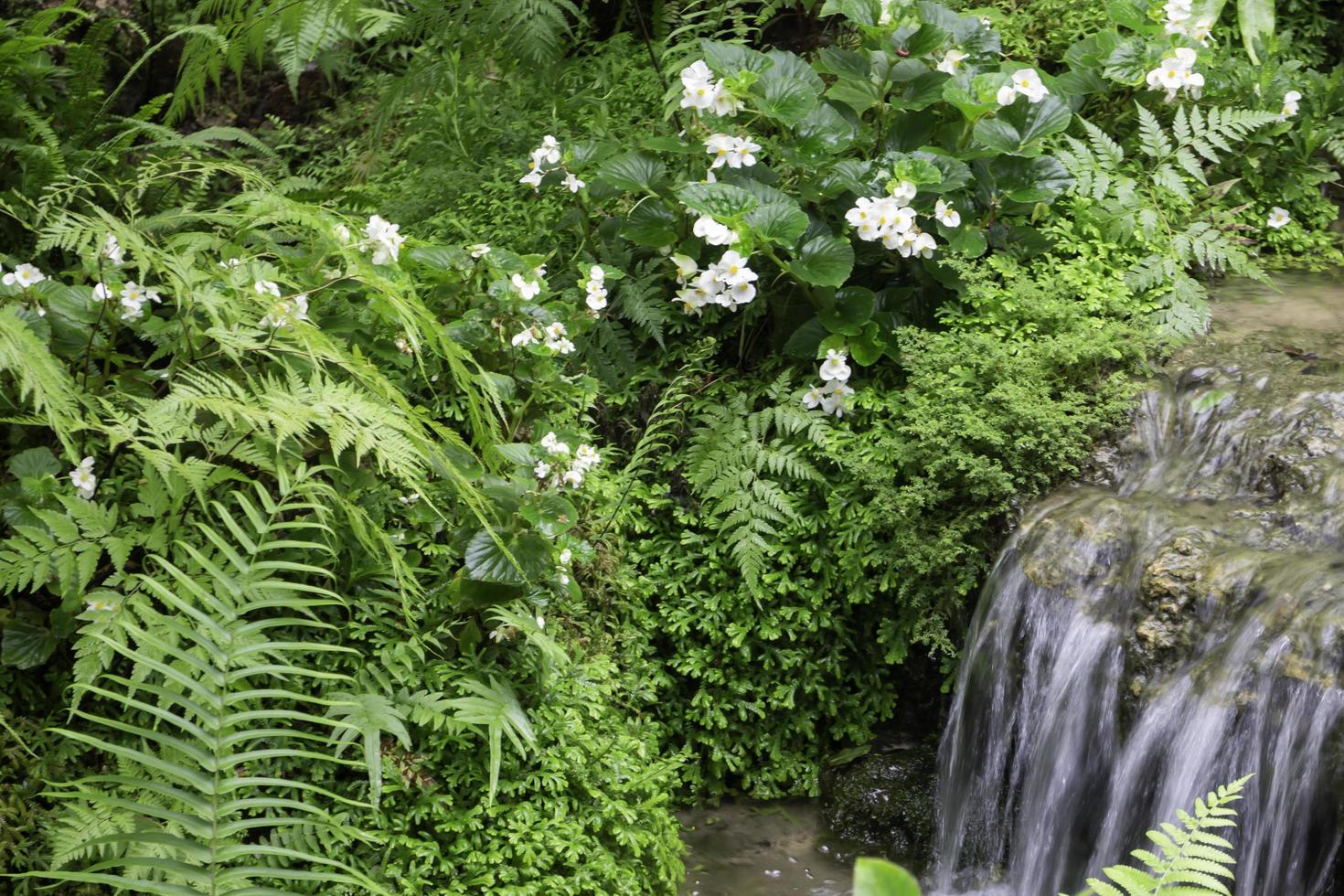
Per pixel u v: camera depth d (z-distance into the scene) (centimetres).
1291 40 604
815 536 422
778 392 439
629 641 412
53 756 295
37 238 396
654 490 443
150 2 624
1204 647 334
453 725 316
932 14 476
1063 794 355
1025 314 430
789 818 411
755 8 665
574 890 313
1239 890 310
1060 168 450
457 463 350
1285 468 370
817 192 441
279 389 307
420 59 611
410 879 300
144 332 335
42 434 329
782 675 422
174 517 307
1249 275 482
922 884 381
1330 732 293
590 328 446
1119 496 391
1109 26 548
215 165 391
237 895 225
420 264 407
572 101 602
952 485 404
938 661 415
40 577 285
